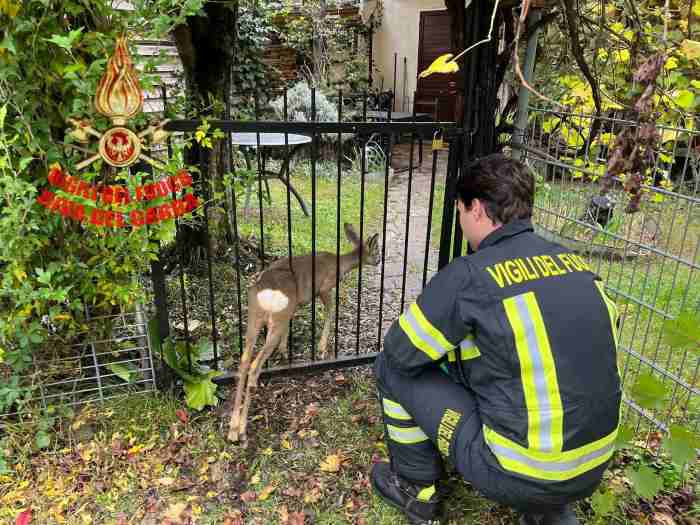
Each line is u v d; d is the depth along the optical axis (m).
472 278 1.59
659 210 2.88
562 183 2.98
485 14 2.48
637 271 4.13
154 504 2.13
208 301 3.73
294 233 5.14
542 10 2.75
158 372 2.73
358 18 11.11
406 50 11.15
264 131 2.29
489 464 1.62
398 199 6.82
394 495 2.07
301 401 2.75
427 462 1.97
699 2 2.11
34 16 1.96
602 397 1.55
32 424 2.38
